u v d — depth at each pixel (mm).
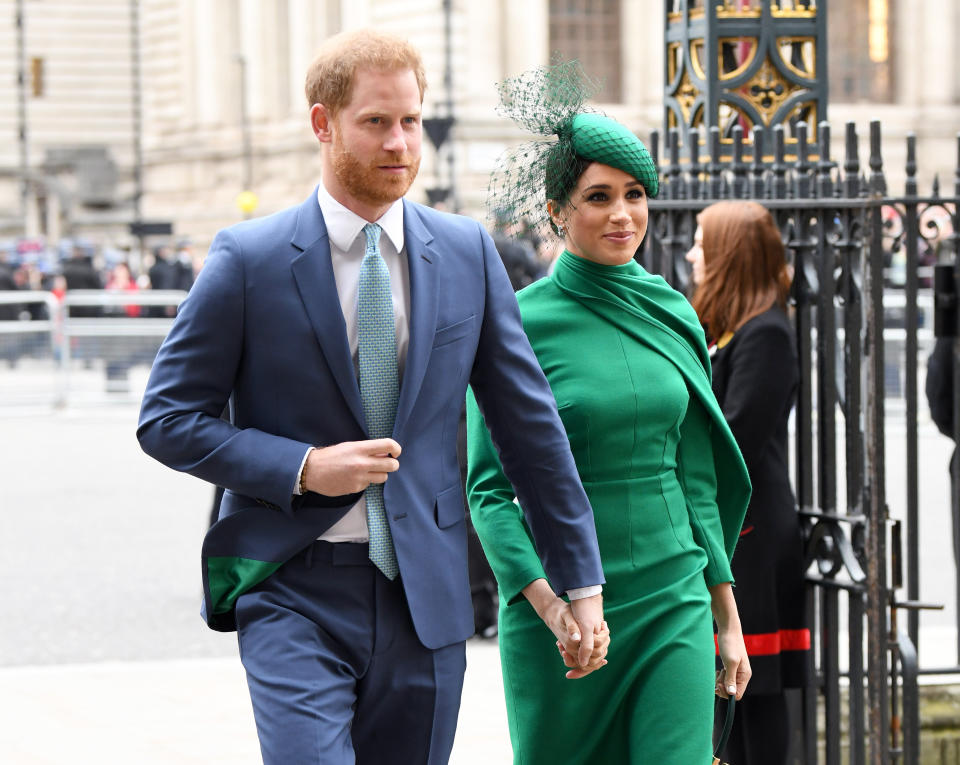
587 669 3697
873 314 5125
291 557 3549
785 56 5883
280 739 3365
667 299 4191
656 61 43500
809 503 5367
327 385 3531
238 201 45594
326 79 3486
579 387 4008
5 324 20688
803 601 5207
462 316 3648
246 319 3531
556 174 4043
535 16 42344
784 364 4977
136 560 10898
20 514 12930
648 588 3986
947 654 7273
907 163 5387
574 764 4059
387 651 3549
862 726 5324
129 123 67375
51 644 8445
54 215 60219
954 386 5930
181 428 3498
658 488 4047
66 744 6234
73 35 67375
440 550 3590
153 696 7008
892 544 5324
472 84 41688
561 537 3688
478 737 6273
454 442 3680
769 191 5371
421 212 3703
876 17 44531
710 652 3977
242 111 52188
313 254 3549
